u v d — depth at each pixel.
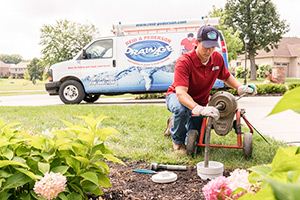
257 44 44.38
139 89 9.55
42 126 5.45
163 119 5.94
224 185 1.16
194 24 9.58
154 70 9.41
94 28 23.05
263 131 5.23
